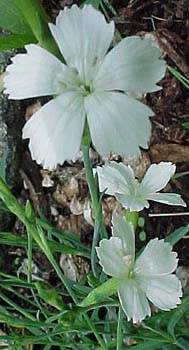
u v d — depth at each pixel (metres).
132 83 0.09
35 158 0.09
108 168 0.10
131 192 0.10
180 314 0.11
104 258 0.09
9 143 0.17
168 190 0.17
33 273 0.17
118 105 0.09
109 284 0.09
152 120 0.17
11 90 0.09
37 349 0.16
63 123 0.09
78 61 0.09
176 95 0.17
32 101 0.17
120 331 0.10
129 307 0.09
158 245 0.09
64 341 0.12
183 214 0.16
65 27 0.09
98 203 0.11
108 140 0.09
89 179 0.10
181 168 0.17
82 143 0.09
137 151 0.09
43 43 0.09
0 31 0.17
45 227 0.13
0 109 0.17
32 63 0.09
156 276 0.09
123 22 0.18
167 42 0.18
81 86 0.09
